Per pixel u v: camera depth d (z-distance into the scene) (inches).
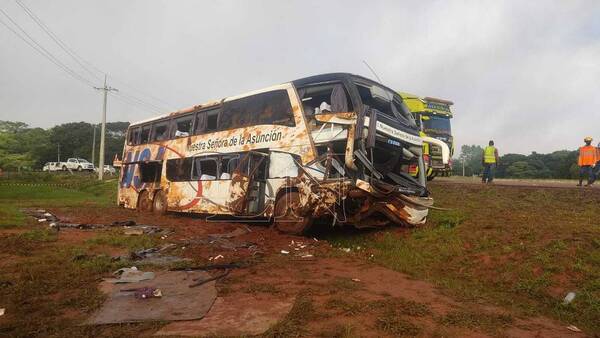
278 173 432.5
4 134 2901.1
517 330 185.3
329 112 395.9
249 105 498.6
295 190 414.6
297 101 427.8
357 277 257.1
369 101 433.7
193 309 183.5
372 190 363.3
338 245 414.9
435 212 454.9
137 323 166.1
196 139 578.9
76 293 202.4
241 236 407.2
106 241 339.9
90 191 1528.1
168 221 529.7
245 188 462.0
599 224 343.6
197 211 550.6
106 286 216.1
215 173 531.8
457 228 380.5
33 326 160.4
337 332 162.2
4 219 472.4
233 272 254.8
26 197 1218.6
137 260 278.5
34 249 306.8
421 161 447.5
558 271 261.9
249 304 194.1
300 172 406.3
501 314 204.4
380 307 195.5
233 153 501.0
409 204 405.4
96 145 3565.5
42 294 200.2
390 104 446.6
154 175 686.5
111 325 163.9
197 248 327.0
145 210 692.1
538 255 283.4
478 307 215.3
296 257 308.5
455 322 185.2
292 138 423.2
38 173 1966.0
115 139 3727.9
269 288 217.9
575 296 234.8
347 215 398.6
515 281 269.6
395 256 356.5
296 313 180.1
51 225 437.1
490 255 308.8
